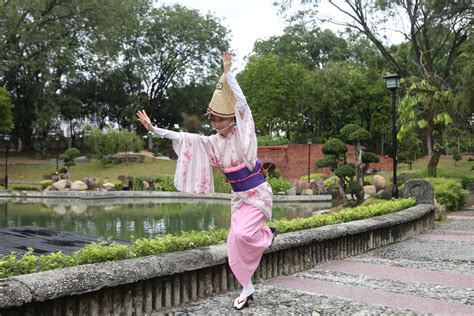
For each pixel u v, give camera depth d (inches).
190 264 145.2
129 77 1651.1
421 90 612.4
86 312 121.0
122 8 1187.9
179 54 1636.3
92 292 122.0
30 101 1501.0
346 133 500.1
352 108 1309.1
